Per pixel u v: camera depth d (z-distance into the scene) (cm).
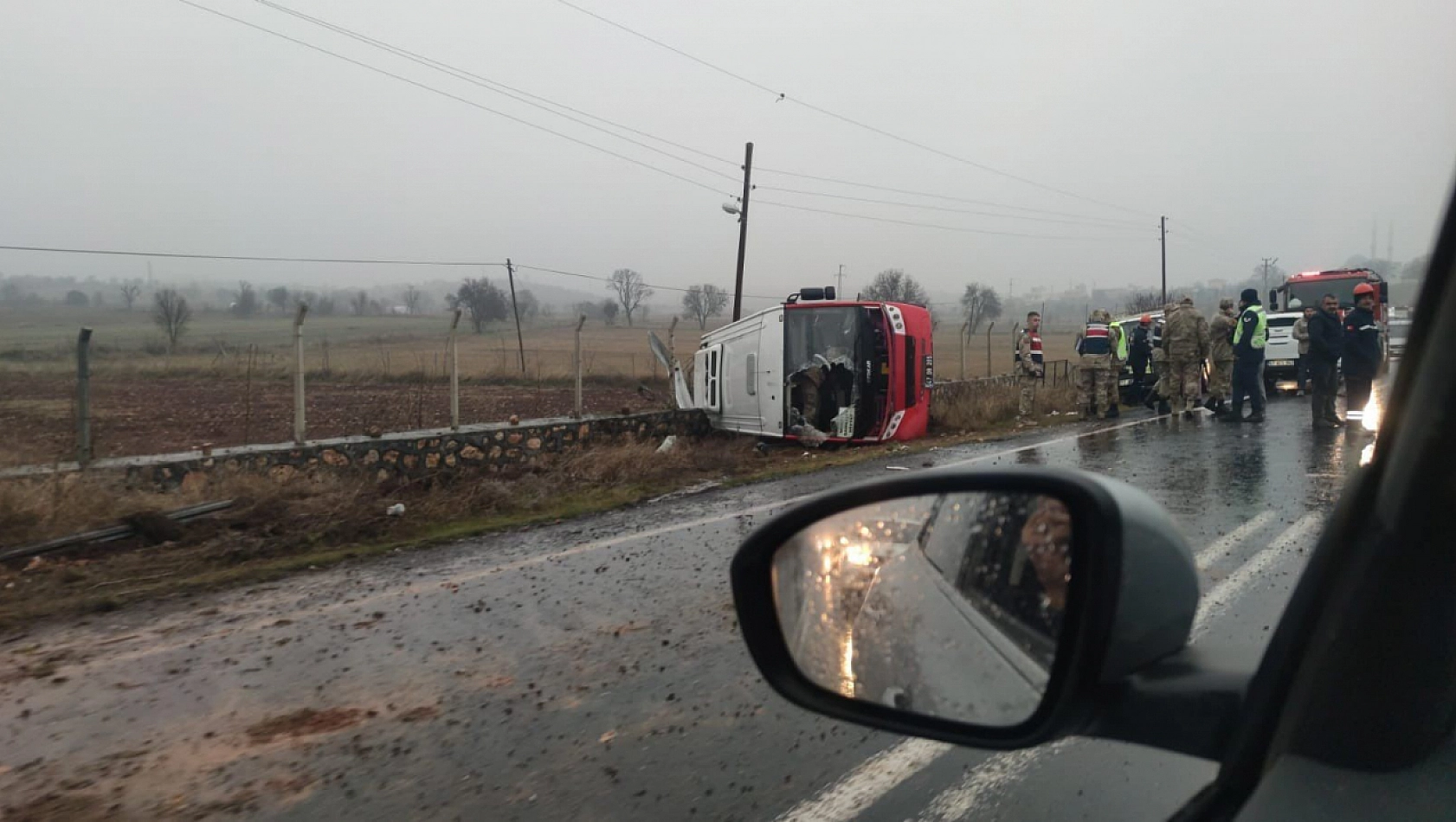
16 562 754
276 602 646
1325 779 158
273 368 2922
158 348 3588
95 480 897
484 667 498
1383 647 161
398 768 384
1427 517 159
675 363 1864
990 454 1232
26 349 3319
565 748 395
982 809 323
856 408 1479
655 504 984
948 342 5041
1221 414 1623
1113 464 1074
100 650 554
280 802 361
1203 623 495
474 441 1240
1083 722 174
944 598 244
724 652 504
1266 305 2747
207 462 998
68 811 360
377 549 805
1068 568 176
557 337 6500
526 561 740
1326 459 1050
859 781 352
